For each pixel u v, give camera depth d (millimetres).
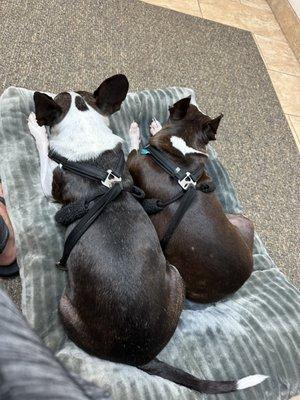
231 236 857
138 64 1467
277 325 866
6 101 975
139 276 692
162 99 1175
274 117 1588
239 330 834
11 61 1244
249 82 1656
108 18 1543
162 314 714
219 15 1871
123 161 830
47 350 346
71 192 775
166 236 839
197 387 719
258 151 1453
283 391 786
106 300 680
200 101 1492
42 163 903
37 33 1354
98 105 883
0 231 831
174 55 1573
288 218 1326
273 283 975
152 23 1632
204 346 804
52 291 783
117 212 738
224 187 1119
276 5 2033
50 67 1294
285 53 1878
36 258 809
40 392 282
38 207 870
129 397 662
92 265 696
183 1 1822
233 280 851
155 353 717
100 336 693
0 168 913
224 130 1456
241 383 726
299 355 828
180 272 855
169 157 904
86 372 673
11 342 318
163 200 861
